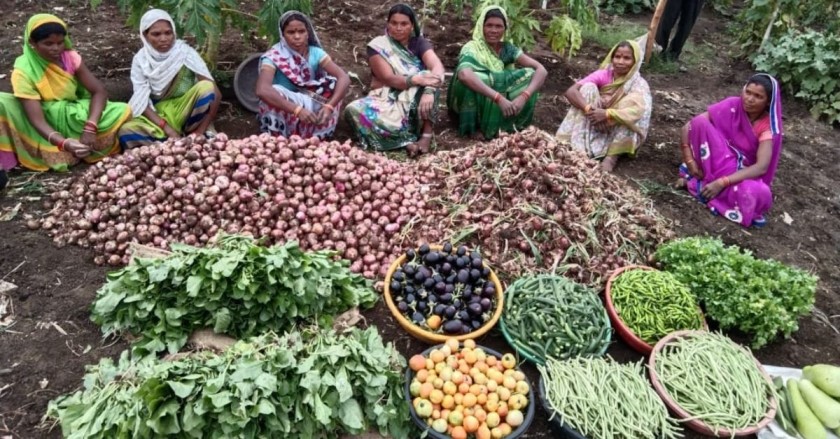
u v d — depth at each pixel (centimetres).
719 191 485
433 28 758
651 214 440
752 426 292
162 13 459
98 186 398
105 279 369
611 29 830
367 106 514
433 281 339
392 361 307
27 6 681
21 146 448
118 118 467
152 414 247
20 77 432
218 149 414
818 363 365
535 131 443
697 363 313
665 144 593
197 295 308
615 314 348
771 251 462
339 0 784
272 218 392
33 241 390
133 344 318
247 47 653
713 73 762
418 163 472
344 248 387
